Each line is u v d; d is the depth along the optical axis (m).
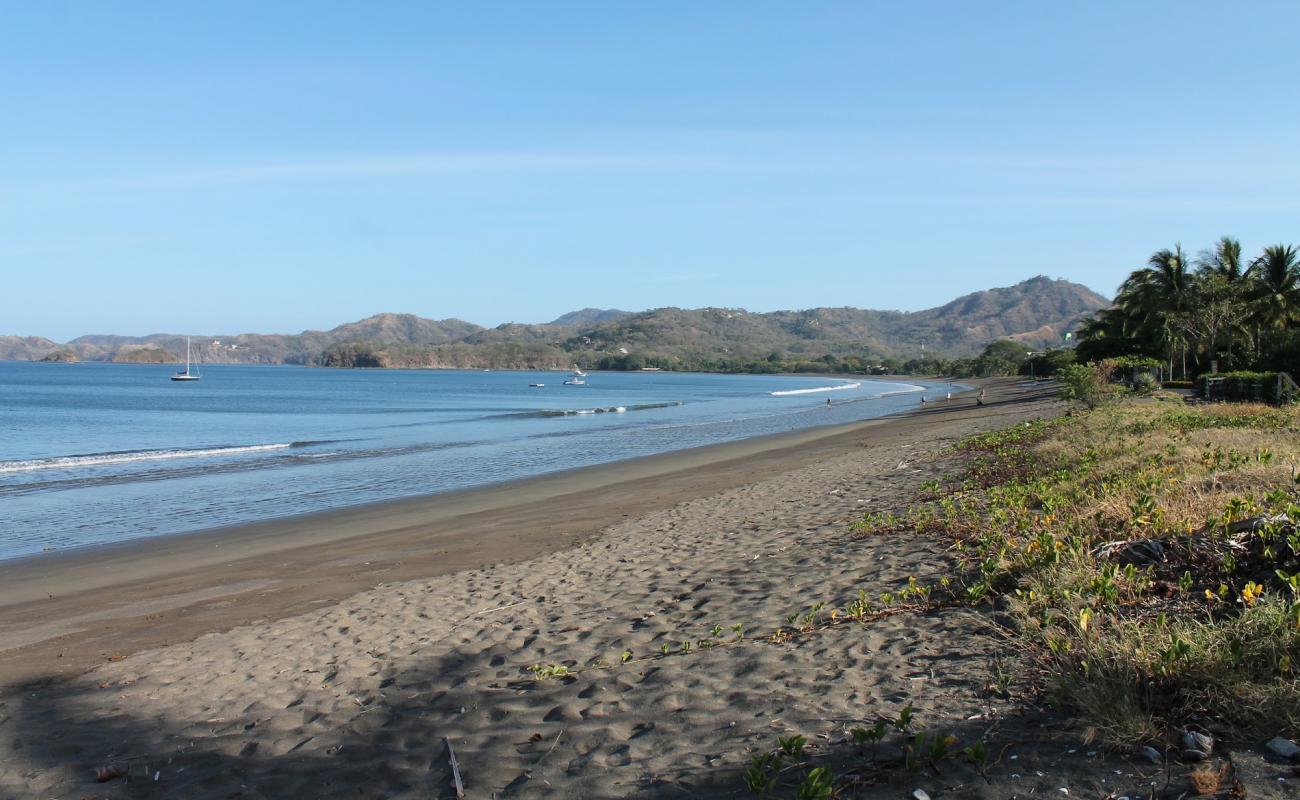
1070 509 8.43
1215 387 29.78
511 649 6.90
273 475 24.94
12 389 96.44
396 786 4.50
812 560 8.91
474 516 16.50
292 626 8.48
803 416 54.44
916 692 4.80
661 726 4.84
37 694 6.73
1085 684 4.30
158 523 17.14
